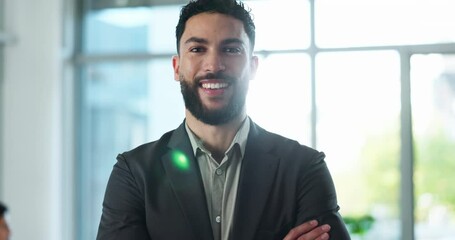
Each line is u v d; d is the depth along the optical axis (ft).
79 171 21.08
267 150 5.96
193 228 5.70
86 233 20.99
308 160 5.98
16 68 20.63
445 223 17.94
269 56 18.79
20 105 20.63
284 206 5.85
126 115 20.65
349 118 18.44
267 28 18.81
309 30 18.61
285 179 5.88
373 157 18.34
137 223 5.89
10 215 20.62
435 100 17.99
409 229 17.95
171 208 5.77
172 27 20.15
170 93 20.20
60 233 20.84
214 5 5.73
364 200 18.34
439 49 17.85
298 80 18.65
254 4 18.88
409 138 18.01
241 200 5.74
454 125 17.90
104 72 20.80
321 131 18.56
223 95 5.63
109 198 6.00
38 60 20.47
